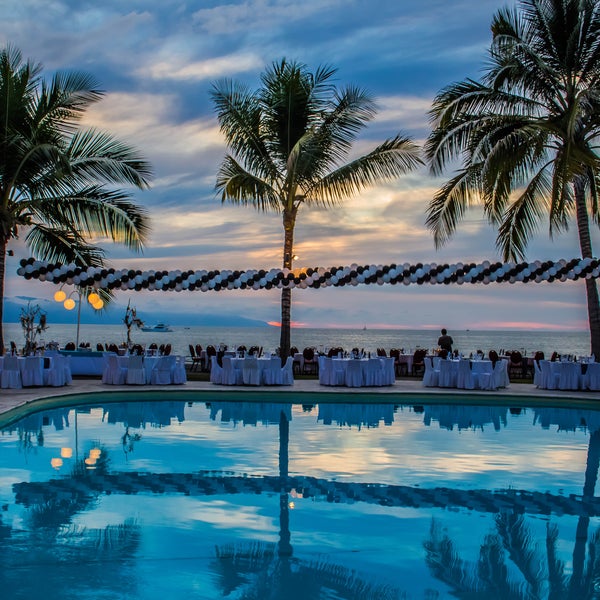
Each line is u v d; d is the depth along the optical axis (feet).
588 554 19.04
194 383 57.88
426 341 369.50
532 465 29.60
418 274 49.42
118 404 48.34
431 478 27.07
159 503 23.06
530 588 16.78
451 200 60.29
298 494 24.45
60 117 57.06
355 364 56.29
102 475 26.73
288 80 62.39
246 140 63.21
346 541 19.74
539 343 374.02
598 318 58.80
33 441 33.47
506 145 54.44
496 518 22.02
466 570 17.83
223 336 404.77
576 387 56.08
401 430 38.42
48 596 15.79
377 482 26.35
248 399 51.52
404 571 17.70
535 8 58.54
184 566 17.70
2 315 56.49
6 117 53.06
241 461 29.68
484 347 278.26
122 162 56.59
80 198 56.54
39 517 21.34
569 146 51.52
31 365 51.80
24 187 56.34
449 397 51.67
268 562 18.07
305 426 39.45
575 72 57.98
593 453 32.37
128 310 66.74
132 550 18.72
